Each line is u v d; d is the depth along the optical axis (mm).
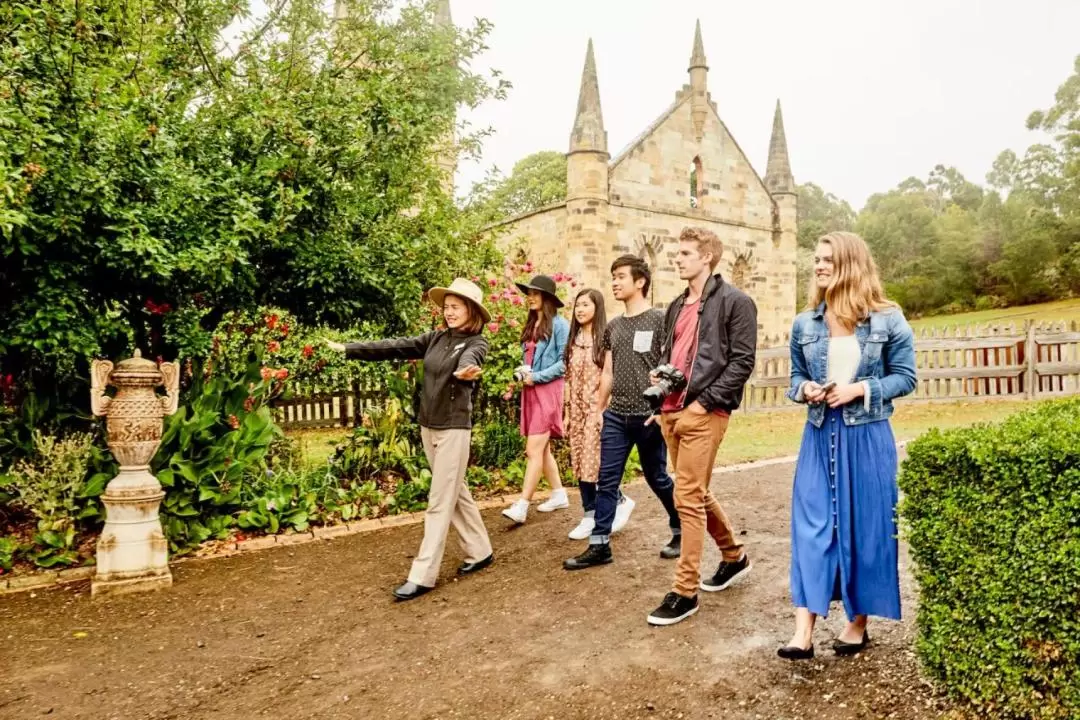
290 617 4223
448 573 4949
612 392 4812
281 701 3223
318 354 9992
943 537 2850
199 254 5094
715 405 3688
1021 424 2934
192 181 5250
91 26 5320
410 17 8711
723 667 3324
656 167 23531
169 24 6840
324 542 5750
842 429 3254
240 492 5965
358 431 7117
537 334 5934
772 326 27094
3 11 4871
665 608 3871
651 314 4707
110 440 4691
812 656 3334
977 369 14094
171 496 5492
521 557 5207
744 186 26141
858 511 3213
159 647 3838
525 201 40750
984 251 54656
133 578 4648
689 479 3811
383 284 7125
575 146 21938
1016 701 2600
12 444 5762
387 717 3049
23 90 4754
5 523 5641
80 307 5250
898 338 3242
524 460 7594
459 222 8930
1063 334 14094
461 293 4559
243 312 7570
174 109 5949
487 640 3791
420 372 7227
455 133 9828
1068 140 53906
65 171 4688
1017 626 2600
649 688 3174
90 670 3576
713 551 5172
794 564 3328
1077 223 48969
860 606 3230
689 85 24453
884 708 2861
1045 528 2529
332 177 6527
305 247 6457
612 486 4867
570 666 3432
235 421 5918
